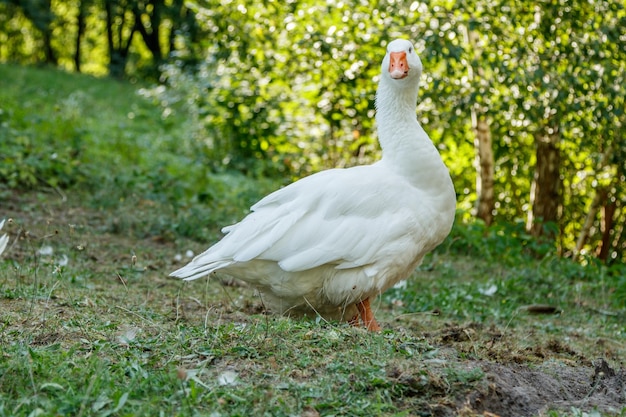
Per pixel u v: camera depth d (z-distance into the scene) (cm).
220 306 689
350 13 1192
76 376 420
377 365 451
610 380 523
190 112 1672
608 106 1147
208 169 1403
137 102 2105
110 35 3412
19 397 396
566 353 620
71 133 1361
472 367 484
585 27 1138
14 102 1579
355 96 1252
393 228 569
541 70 1102
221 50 1325
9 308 579
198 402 403
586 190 1495
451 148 1446
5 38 3491
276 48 1299
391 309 786
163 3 3212
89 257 834
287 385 427
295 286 580
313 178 595
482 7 1131
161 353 473
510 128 1259
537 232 1322
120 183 1157
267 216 576
